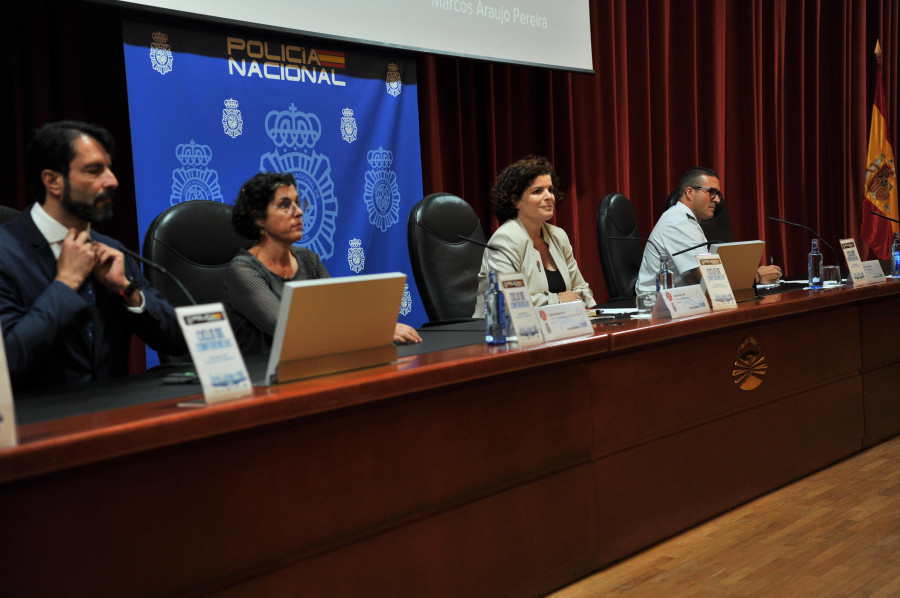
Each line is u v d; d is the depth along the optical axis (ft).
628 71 15.39
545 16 12.91
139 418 3.95
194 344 4.28
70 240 5.43
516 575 5.90
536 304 8.53
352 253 11.08
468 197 13.17
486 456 5.72
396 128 11.50
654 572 6.47
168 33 9.24
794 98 18.62
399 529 5.17
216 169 9.68
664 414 7.22
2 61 8.76
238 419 4.15
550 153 13.97
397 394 4.91
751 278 8.70
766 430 8.41
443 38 11.48
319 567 4.75
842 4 19.42
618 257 11.28
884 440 10.36
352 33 10.44
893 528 7.15
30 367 5.10
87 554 3.83
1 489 3.56
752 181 17.47
